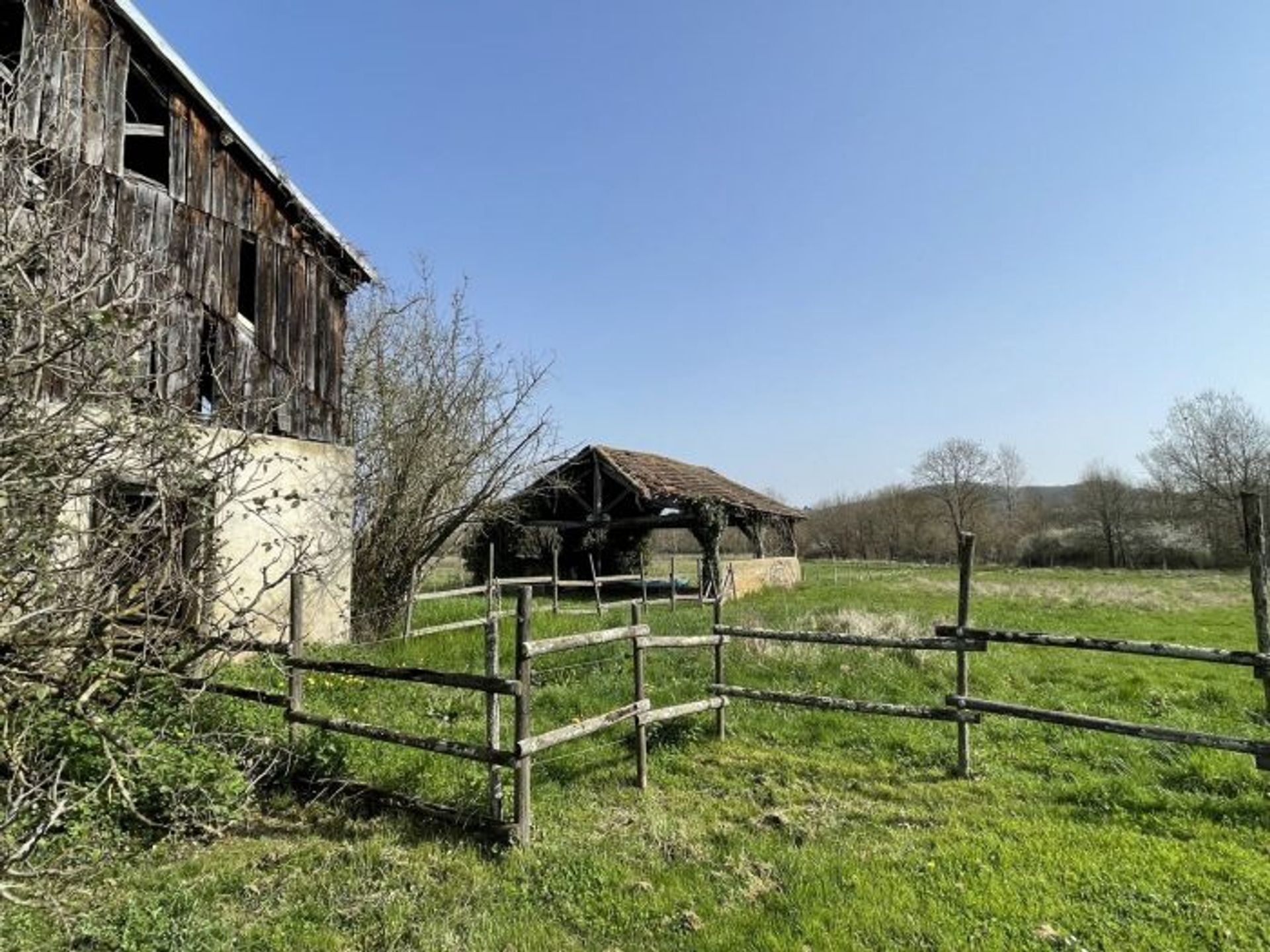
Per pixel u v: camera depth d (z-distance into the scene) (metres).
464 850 4.54
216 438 4.61
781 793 5.67
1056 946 3.50
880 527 59.78
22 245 3.56
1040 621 16.92
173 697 4.77
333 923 3.70
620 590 23.77
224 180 10.48
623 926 3.72
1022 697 8.75
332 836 4.73
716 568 20.36
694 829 4.95
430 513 14.18
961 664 6.15
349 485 11.96
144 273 4.80
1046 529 54.31
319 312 12.02
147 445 3.86
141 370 4.84
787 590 25.77
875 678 9.03
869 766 6.30
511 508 16.33
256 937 3.54
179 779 4.66
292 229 11.59
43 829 3.01
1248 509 5.48
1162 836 4.79
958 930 3.61
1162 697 8.72
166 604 4.21
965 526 56.59
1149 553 46.62
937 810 5.32
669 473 23.14
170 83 9.87
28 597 3.44
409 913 3.79
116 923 3.47
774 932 3.62
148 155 11.38
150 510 3.79
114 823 4.35
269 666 7.61
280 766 5.46
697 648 10.37
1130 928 3.63
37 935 3.29
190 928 3.46
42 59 5.93
